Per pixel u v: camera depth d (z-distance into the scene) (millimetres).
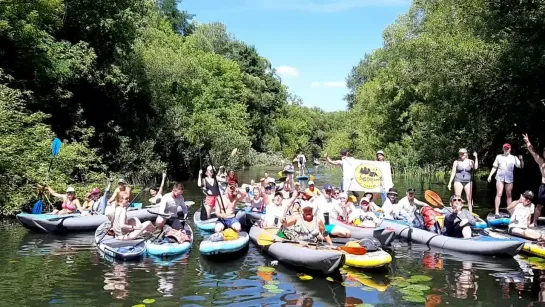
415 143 27438
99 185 17078
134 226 9398
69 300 5988
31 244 9266
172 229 9000
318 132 69938
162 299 6051
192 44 40000
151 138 23531
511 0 14148
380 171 12250
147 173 22266
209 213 11180
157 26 35562
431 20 20422
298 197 11219
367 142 35531
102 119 21656
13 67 16312
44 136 14641
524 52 13586
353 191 12969
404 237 9992
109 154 20969
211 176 11391
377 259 7383
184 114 28172
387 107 31297
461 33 16953
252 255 8523
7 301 5938
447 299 6082
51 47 17031
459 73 15633
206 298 6098
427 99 21156
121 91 21750
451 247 8883
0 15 14930
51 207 13359
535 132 15539
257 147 52656
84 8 19734
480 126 17203
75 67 17844
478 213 12977
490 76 15016
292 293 6320
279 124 58719
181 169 26859
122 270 7383
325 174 31969
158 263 7852
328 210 10367
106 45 20906
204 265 7750
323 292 6367
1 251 8641
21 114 14258
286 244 7945
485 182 21406
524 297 6152
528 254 8555
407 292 6332
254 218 11359
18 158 12906
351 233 9125
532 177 17625
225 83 41938
